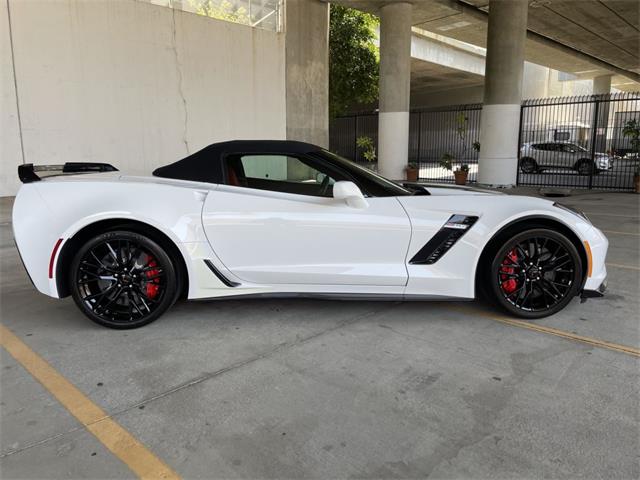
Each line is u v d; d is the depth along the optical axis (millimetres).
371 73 18984
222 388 2541
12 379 2654
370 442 2074
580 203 9914
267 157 3525
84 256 3227
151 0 10656
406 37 14227
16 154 9141
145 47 10688
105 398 2449
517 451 2006
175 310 3705
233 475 1880
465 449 2023
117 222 3295
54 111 9500
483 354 2918
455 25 17844
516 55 12484
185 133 11695
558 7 16344
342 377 2648
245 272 3332
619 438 2084
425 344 3070
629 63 27500
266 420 2244
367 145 21312
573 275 3385
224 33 12203
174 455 2002
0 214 7750
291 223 3281
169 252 3340
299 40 14195
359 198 3258
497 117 12828
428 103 37125
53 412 2326
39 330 3340
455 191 3777
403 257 3320
